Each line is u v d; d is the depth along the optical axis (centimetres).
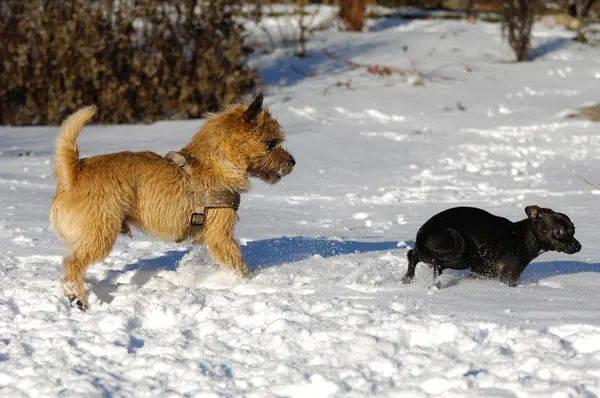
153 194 797
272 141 856
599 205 1326
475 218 823
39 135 2088
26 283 811
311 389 541
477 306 723
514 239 827
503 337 627
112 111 2294
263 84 2578
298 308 716
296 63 2903
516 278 831
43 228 1094
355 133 2098
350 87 2627
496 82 2661
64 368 578
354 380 550
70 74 2273
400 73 2767
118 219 777
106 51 2297
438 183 1566
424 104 2433
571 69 2811
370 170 1698
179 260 939
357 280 843
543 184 1526
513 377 548
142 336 653
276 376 565
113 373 579
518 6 2884
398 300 748
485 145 1945
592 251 1013
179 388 553
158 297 760
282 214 1299
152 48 2377
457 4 3847
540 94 2514
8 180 1485
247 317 689
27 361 593
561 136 2022
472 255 817
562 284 840
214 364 590
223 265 838
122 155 802
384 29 3431
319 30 3375
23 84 2280
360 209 1348
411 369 570
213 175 829
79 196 764
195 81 2377
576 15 3578
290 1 3756
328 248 1020
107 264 915
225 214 831
